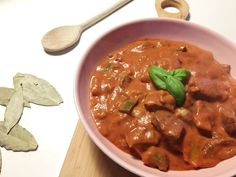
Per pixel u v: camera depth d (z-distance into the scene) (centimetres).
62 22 39
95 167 28
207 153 26
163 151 26
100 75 30
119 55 31
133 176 28
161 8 40
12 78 34
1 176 28
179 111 26
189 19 39
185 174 25
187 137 26
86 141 29
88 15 40
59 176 28
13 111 31
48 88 33
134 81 29
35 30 38
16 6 40
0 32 38
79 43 37
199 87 27
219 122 27
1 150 29
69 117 32
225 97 28
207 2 41
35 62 35
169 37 33
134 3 41
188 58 30
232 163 25
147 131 26
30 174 28
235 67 31
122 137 26
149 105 26
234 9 41
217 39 32
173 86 26
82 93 28
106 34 30
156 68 28
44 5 41
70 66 35
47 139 30
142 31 32
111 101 28
